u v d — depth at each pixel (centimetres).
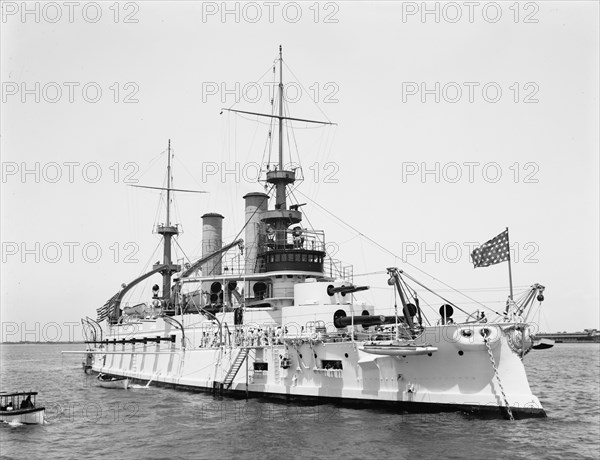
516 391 3127
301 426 3222
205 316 5228
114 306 7556
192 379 4934
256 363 4291
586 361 12288
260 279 4953
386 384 3491
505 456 2583
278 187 5075
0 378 7969
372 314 4253
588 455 2592
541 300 3219
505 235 3347
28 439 3212
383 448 2728
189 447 2903
